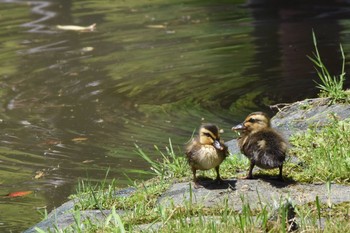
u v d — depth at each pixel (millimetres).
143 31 20859
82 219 8453
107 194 9109
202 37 20000
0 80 16875
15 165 12070
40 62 18172
